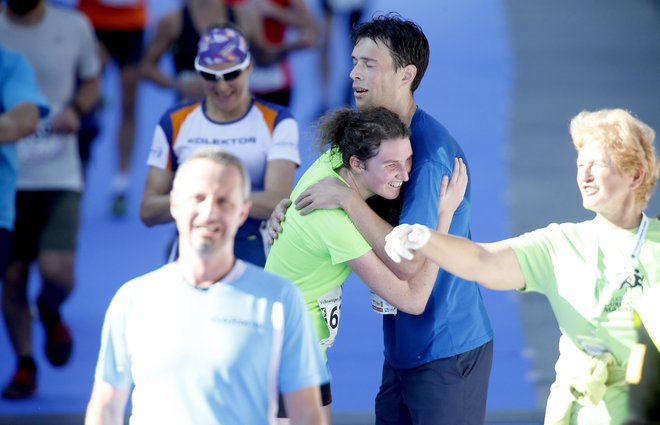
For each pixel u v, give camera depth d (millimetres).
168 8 30938
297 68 32562
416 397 15477
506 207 29484
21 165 24297
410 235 12328
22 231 24094
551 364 23812
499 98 34906
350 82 32375
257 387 11367
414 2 39000
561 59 37000
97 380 11688
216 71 19797
